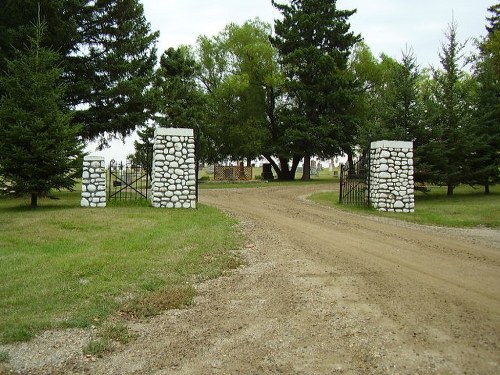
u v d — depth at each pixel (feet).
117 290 20.17
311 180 120.37
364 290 20.99
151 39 78.23
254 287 21.54
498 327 16.55
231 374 13.07
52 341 15.08
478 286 21.79
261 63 119.55
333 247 30.89
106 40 74.69
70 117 52.75
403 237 35.50
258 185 96.22
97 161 51.49
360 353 14.38
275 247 30.68
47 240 30.78
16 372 13.07
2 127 48.14
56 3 65.62
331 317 17.52
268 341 15.33
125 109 74.90
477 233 39.40
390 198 53.36
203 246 29.78
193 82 101.19
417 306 18.79
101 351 14.46
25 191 48.75
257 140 114.83
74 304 18.40
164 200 51.55
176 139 52.08
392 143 53.67
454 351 14.52
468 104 69.15
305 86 111.14
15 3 64.23
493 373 13.12
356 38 117.60
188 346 14.93
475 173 70.33
